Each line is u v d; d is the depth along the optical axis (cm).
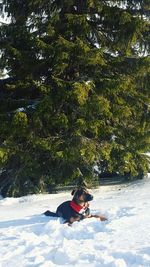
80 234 713
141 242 636
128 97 1358
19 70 1342
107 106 1234
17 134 1289
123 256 563
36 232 759
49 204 1153
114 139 1376
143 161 1416
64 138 1292
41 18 1358
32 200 1240
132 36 1315
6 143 1280
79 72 1346
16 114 1230
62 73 1345
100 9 1316
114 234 696
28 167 1346
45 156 1361
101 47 1302
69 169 1359
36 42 1262
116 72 1364
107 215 875
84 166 1373
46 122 1310
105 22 1381
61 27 1315
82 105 1253
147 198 1095
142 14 1392
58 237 705
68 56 1248
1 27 1366
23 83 1315
